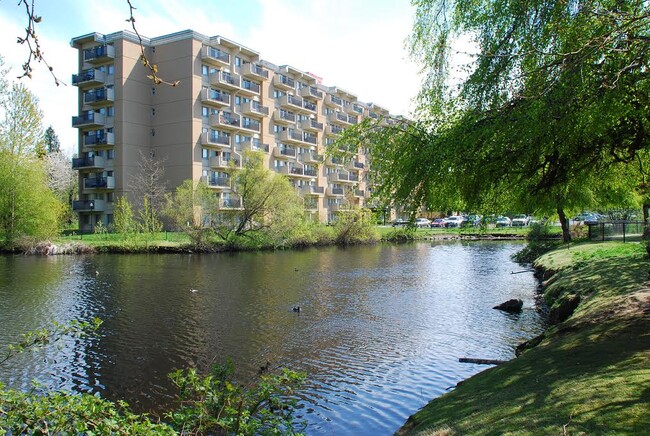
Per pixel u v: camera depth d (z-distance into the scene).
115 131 50.72
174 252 39.84
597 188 12.52
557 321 14.34
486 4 9.25
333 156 10.49
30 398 4.92
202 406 5.55
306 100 68.69
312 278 25.34
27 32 3.47
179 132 51.50
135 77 51.28
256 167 44.09
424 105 9.62
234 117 56.44
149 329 14.61
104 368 11.30
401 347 12.71
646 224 28.83
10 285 22.36
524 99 8.26
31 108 37.47
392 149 9.66
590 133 7.76
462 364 11.25
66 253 37.41
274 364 11.49
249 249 43.84
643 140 8.68
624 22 7.60
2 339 13.43
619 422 4.68
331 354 12.20
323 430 8.05
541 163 9.45
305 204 50.41
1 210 36.50
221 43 54.84
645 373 5.84
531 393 6.22
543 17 8.41
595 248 24.89
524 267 30.14
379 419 8.43
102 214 52.19
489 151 8.66
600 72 7.65
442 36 9.64
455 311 17.05
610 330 8.46
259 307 17.78
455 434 5.61
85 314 16.50
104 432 4.62
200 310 17.20
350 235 51.59
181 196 40.97
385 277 25.88
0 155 36.81
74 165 52.31
